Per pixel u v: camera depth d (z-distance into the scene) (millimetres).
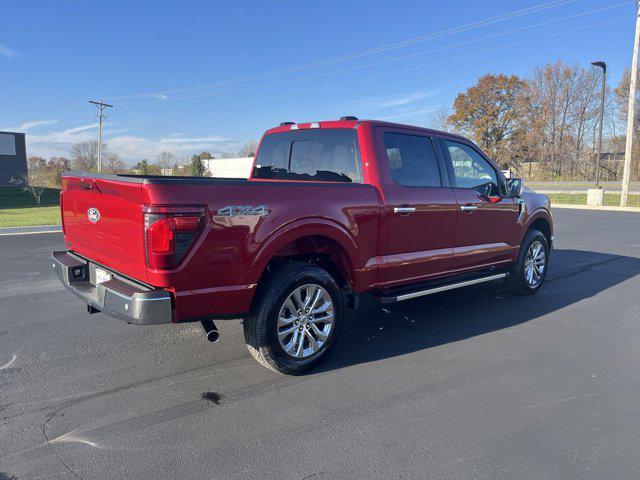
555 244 11227
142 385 3709
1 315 5418
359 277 4285
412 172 4766
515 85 54688
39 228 13008
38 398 3479
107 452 2828
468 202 5207
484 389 3693
